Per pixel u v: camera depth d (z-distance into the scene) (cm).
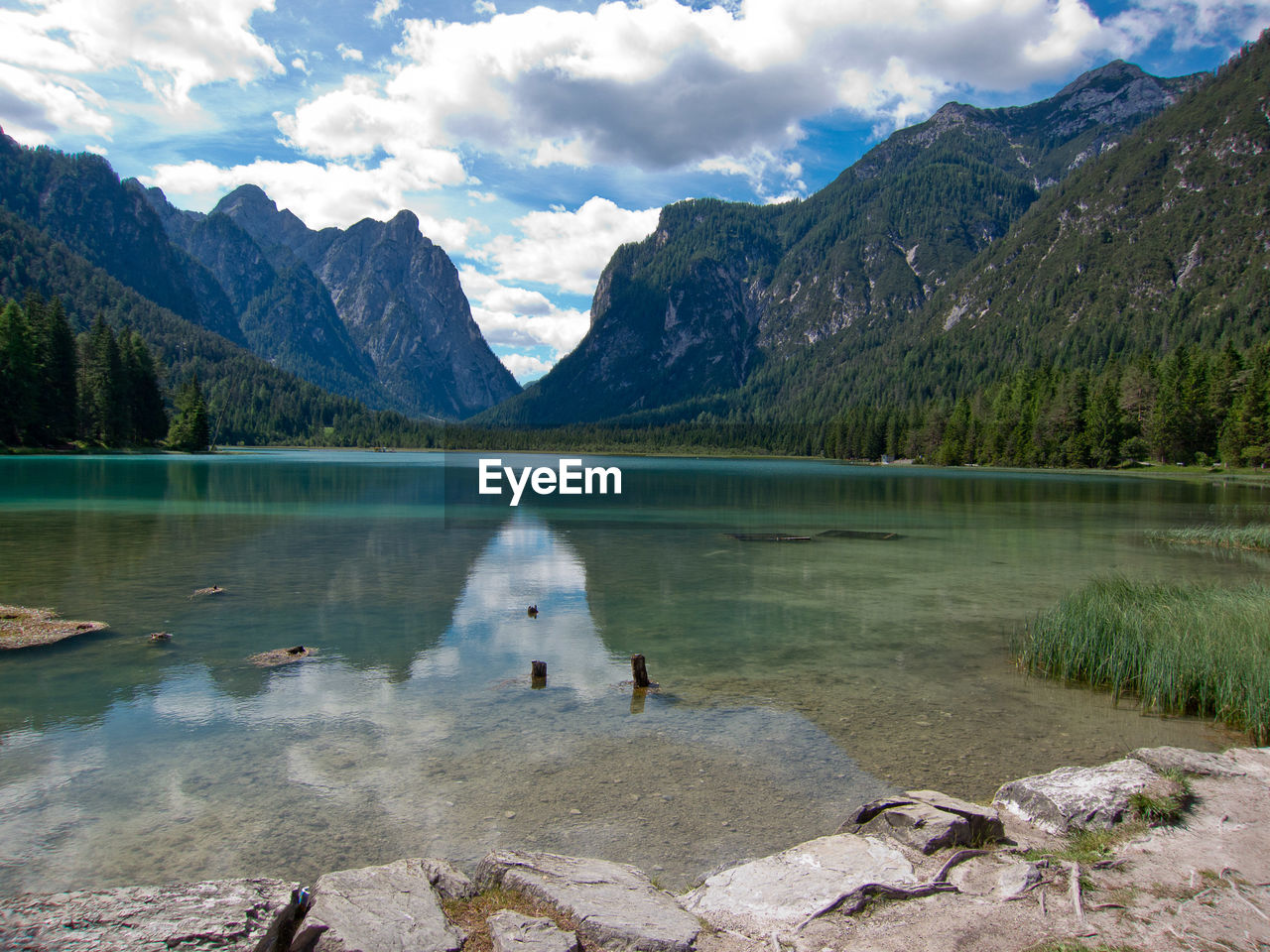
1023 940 493
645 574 2392
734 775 895
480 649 1488
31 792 830
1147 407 11106
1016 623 1761
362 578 2228
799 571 2481
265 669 1314
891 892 560
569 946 468
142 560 2458
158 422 11962
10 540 2855
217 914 527
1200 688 1165
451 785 859
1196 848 626
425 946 476
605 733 1039
